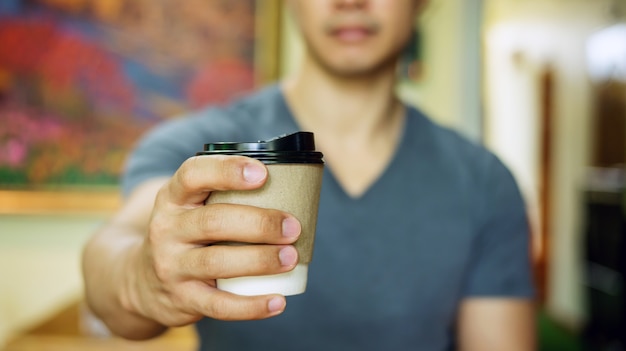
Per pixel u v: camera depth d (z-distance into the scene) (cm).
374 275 77
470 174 84
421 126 86
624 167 318
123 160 185
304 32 80
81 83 184
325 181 78
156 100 185
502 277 85
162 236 45
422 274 78
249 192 44
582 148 374
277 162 44
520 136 492
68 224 186
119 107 184
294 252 44
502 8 461
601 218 309
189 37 185
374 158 83
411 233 79
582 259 343
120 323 56
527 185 474
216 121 83
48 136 183
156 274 45
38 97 183
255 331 75
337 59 78
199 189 43
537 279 432
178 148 78
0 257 186
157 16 184
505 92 505
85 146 184
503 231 85
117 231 64
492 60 493
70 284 187
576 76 387
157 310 48
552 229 421
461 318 88
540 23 450
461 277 82
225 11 184
